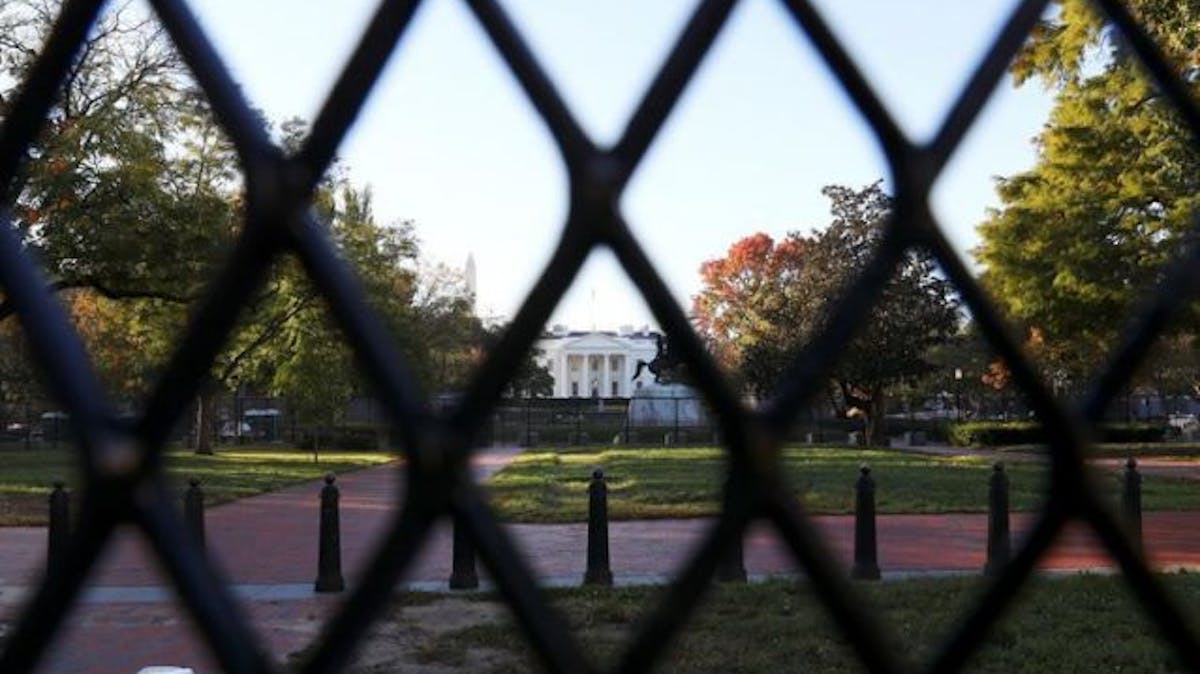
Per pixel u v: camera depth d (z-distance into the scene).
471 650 7.46
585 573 10.38
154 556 1.05
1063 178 27.95
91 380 1.09
